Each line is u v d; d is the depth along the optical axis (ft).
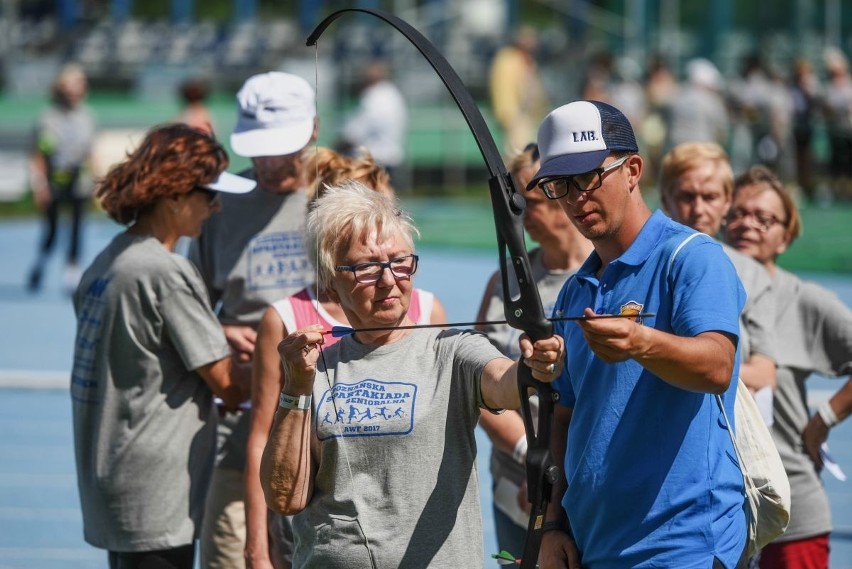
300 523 34.88
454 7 263.70
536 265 46.52
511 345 46.42
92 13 301.63
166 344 42.16
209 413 43.50
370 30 263.70
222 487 47.24
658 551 32.71
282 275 48.34
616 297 33.53
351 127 181.06
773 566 47.01
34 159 143.33
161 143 42.96
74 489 74.02
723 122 196.75
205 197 43.75
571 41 260.01
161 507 42.01
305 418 33.60
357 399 33.83
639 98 223.10
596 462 33.45
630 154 33.37
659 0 258.78
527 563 33.40
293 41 287.07
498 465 47.11
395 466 33.45
